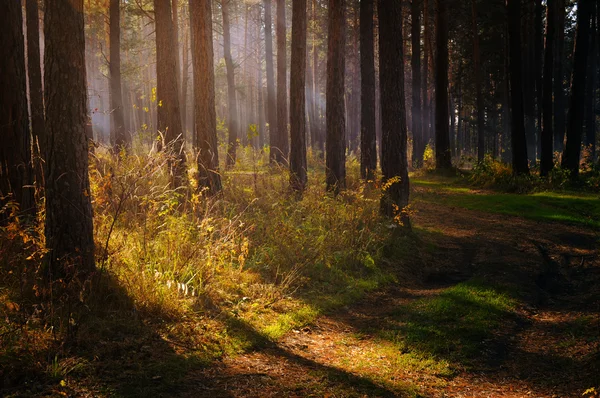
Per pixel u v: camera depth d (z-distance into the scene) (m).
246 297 7.13
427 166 29.62
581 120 21.86
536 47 32.50
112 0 19.19
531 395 5.36
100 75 41.16
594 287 9.36
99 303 5.95
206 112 11.80
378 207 12.38
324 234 10.06
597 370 5.62
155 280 6.52
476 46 34.00
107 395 4.39
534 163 33.59
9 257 6.23
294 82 14.12
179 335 5.75
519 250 12.02
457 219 15.67
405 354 6.30
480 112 34.25
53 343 4.95
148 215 8.05
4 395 4.15
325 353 6.17
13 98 7.31
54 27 5.88
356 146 43.72
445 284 9.73
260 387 4.98
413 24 31.67
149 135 18.03
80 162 6.09
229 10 39.19
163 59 12.43
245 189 12.85
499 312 7.81
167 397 4.52
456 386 5.58
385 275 9.63
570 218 15.23
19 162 7.39
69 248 6.02
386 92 12.41
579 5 21.61
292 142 14.10
